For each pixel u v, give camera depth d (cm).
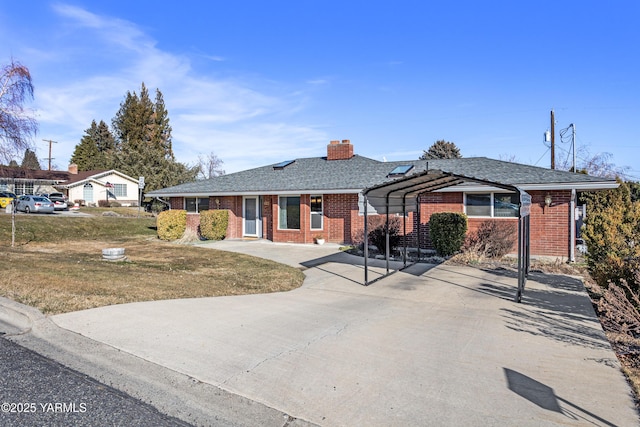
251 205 1967
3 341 488
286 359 449
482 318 635
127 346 479
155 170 3900
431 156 4556
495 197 1398
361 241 1608
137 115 5991
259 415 329
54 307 613
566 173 1355
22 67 2353
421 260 1274
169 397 357
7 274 823
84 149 6531
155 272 999
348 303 739
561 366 437
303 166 2147
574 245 1269
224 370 417
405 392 371
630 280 648
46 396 351
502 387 382
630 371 430
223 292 808
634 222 786
